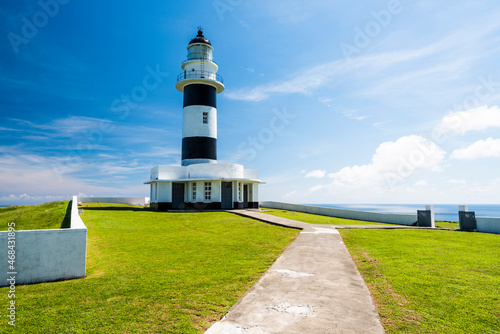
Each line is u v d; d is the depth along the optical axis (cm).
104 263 1038
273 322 541
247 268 957
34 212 1931
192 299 688
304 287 736
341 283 767
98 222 2048
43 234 847
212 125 3572
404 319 575
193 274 890
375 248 1302
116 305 659
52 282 832
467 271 912
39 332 540
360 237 1606
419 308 627
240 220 2250
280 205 4141
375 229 2003
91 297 710
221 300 679
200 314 608
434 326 548
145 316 601
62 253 862
